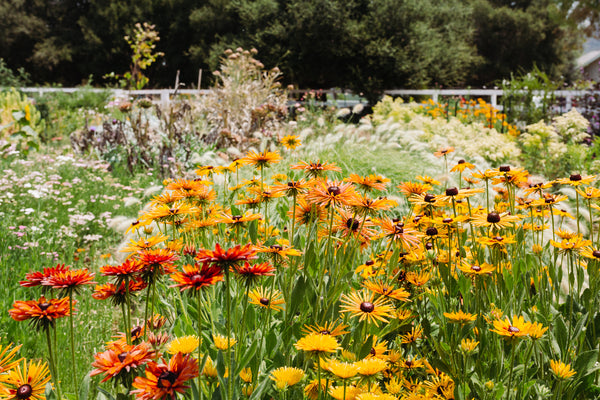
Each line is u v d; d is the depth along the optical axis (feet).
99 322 8.66
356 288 6.17
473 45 100.78
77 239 14.02
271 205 10.53
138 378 2.88
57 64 93.50
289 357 4.84
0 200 14.60
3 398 3.30
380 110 38.29
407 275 6.01
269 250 5.11
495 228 6.20
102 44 90.74
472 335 5.82
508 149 22.18
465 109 37.06
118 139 23.12
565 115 25.32
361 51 53.26
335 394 3.70
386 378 5.17
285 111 26.84
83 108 39.58
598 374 5.47
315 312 5.18
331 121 32.73
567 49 106.22
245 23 59.93
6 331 8.07
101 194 17.97
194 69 86.07
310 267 5.94
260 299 4.85
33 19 96.37
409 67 52.70
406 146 21.98
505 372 5.09
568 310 6.27
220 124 25.80
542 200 7.13
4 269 10.41
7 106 26.71
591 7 72.38
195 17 82.99
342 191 5.29
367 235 5.92
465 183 14.16
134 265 3.88
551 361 4.93
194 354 4.44
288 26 55.11
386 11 54.13
